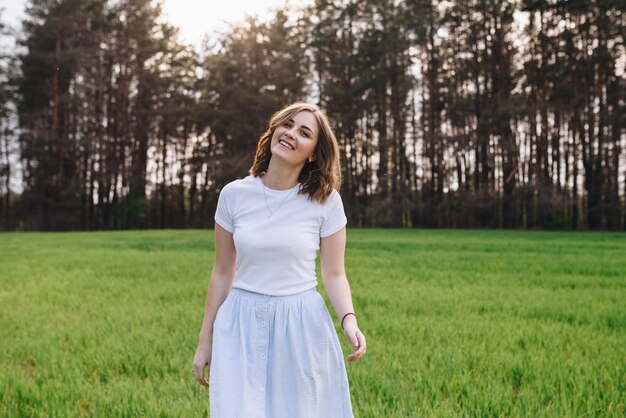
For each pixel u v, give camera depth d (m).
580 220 46.66
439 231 36.25
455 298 8.55
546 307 7.88
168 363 5.02
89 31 49.94
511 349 5.57
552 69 40.78
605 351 5.39
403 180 49.16
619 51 39.94
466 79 45.47
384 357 5.16
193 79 56.59
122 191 53.91
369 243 21.86
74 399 4.20
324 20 49.97
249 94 49.56
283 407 2.57
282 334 2.60
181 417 3.68
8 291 9.94
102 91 52.59
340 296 2.78
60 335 6.31
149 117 55.44
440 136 45.31
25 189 50.88
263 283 2.65
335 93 48.91
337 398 2.68
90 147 49.69
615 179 42.81
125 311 7.82
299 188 2.74
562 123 46.25
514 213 44.47
